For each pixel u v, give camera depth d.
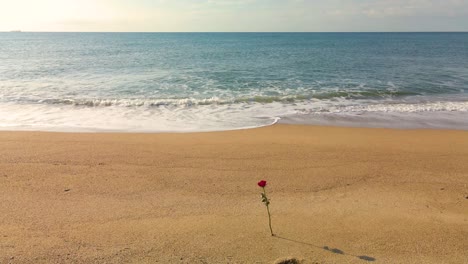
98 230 4.34
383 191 5.89
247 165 7.14
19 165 6.93
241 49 58.00
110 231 4.32
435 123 11.74
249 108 13.67
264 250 3.88
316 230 4.40
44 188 5.78
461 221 4.72
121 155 7.71
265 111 13.20
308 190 5.89
